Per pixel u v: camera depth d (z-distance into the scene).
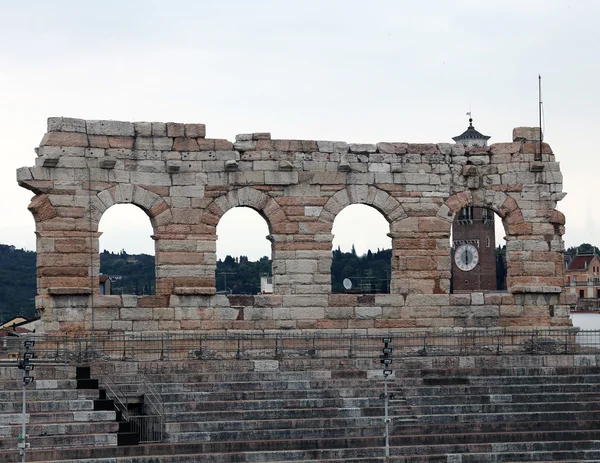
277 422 58.66
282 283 69.44
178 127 68.44
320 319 69.56
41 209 65.81
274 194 69.62
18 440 53.72
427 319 70.94
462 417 60.62
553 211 73.06
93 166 66.75
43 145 66.12
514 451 57.84
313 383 62.69
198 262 68.25
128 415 58.53
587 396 63.12
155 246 68.12
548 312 72.50
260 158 69.44
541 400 62.72
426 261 71.31
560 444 58.31
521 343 70.94
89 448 54.78
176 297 67.62
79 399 58.25
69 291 65.69
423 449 57.50
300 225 69.75
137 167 67.62
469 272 168.75
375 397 61.72
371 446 57.50
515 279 72.56
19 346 62.72
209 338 66.75
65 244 66.00
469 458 57.16
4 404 56.50
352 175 70.69
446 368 66.25
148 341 65.44
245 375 63.00
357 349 66.69
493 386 63.47
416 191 71.50
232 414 59.06
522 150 72.94
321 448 57.00
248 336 68.06
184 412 58.72
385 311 70.50
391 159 71.31
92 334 65.94
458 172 72.25
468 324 71.38
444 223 71.75
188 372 63.16
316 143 70.38
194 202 68.38
